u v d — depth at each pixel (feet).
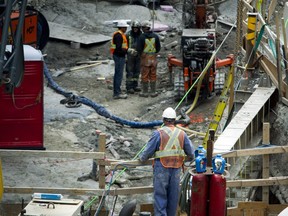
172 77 143.84
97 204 91.97
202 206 67.97
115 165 87.35
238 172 98.73
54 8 177.06
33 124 103.71
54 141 112.57
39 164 103.55
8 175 99.19
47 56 154.61
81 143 112.98
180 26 172.04
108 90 140.46
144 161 86.43
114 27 171.42
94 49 160.25
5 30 76.33
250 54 115.75
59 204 67.97
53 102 130.41
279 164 101.14
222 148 92.48
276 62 107.14
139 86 141.08
